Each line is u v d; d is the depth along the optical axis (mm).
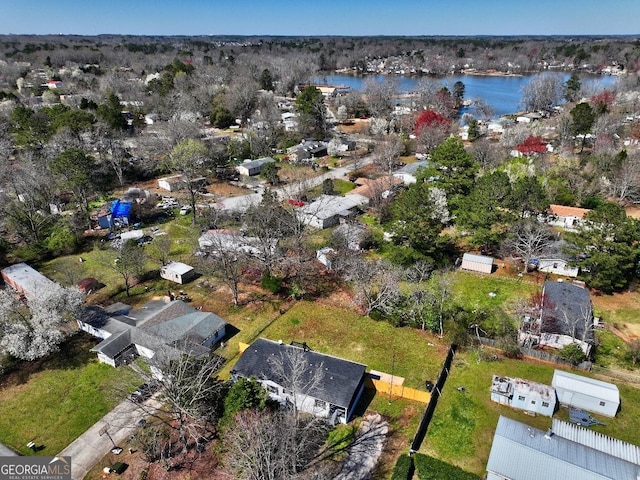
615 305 47906
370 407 35781
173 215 73438
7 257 60656
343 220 67938
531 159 77312
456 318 44625
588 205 69062
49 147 84750
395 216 57938
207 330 43062
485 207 57531
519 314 45062
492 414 34781
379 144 104688
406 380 38406
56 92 147500
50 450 32219
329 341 43625
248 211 62812
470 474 29141
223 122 126375
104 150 90375
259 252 57125
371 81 171000
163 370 32031
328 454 31578
